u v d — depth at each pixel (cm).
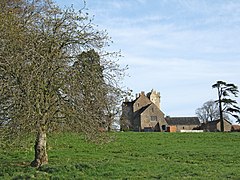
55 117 2267
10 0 2917
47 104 2202
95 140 2302
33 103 2094
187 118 12744
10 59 2092
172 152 3431
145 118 11350
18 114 2078
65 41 2316
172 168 2403
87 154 3192
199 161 2872
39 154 2327
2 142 2206
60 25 2330
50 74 2177
